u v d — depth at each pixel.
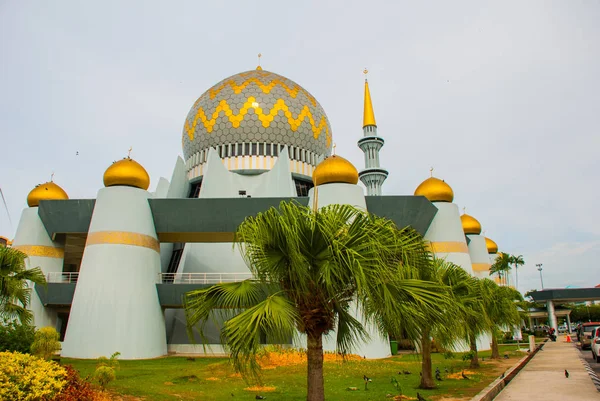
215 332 34.88
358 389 15.62
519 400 13.02
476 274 52.03
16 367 9.32
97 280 30.02
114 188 32.16
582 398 13.12
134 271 30.89
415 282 8.95
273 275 9.30
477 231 53.69
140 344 29.69
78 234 35.78
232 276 37.34
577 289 68.25
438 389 15.39
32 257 34.75
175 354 33.25
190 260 38.72
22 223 35.88
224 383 17.44
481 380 17.56
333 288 9.11
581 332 34.94
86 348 28.72
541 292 70.12
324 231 8.56
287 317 8.46
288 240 8.51
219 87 49.34
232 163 46.03
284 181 41.88
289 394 14.93
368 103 66.19
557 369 21.08
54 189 37.19
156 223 33.53
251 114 46.69
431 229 39.25
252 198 32.84
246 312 8.58
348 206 9.37
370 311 8.79
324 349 26.28
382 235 8.96
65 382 10.19
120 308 29.67
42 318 33.72
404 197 35.38
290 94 48.94
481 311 18.92
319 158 50.22
